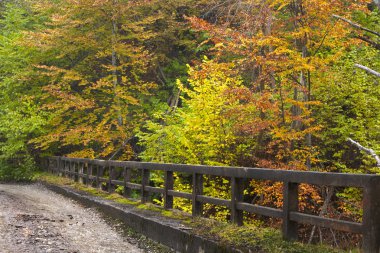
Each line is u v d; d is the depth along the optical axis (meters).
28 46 20.55
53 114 20.25
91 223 9.18
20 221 8.55
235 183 6.37
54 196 14.03
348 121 11.59
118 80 21.81
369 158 10.84
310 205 11.10
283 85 11.63
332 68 12.09
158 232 7.20
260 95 11.30
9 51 21.80
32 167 21.12
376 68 12.27
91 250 6.70
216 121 12.16
